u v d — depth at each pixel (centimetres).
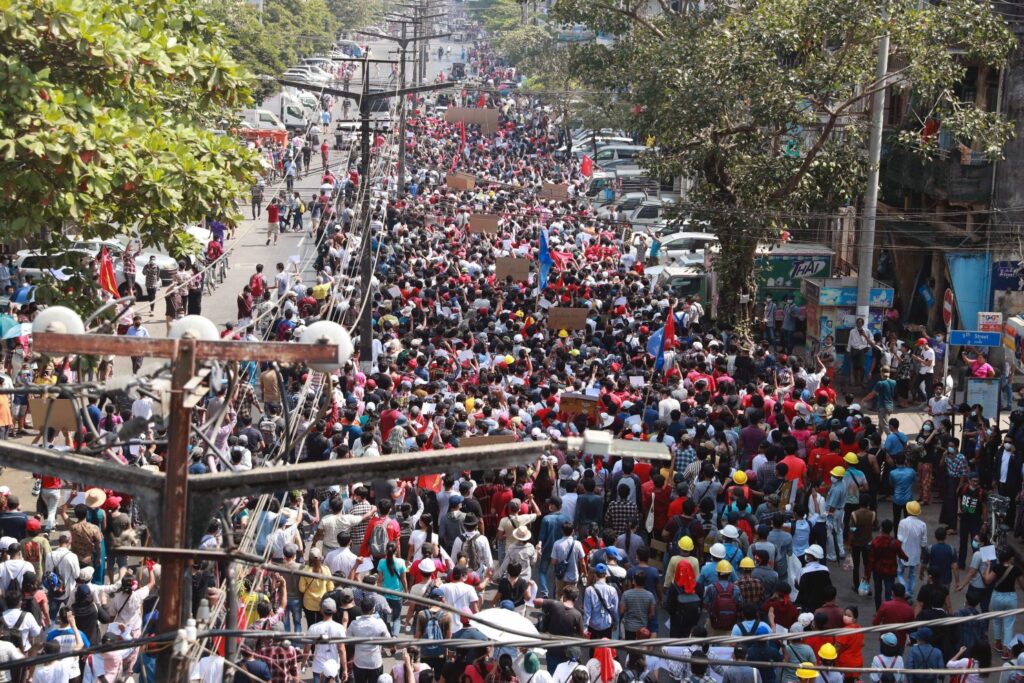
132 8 2164
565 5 4250
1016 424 2553
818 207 4134
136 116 2061
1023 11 3716
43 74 1823
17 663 803
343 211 4941
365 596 1670
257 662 1435
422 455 853
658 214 5606
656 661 1628
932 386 3469
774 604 1766
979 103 3909
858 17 3447
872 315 3609
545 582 2025
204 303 4225
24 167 1795
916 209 4319
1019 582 2280
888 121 4309
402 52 6406
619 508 2022
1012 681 1686
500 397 2469
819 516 2178
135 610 1625
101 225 2000
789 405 2659
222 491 827
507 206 5269
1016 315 3591
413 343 2950
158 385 826
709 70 3628
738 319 3897
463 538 1888
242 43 7712
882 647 1658
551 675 1670
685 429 2272
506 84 11094
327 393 1036
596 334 3266
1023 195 3738
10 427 2733
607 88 4378
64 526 2264
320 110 7894
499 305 3662
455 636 1552
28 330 2866
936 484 2708
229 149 2089
